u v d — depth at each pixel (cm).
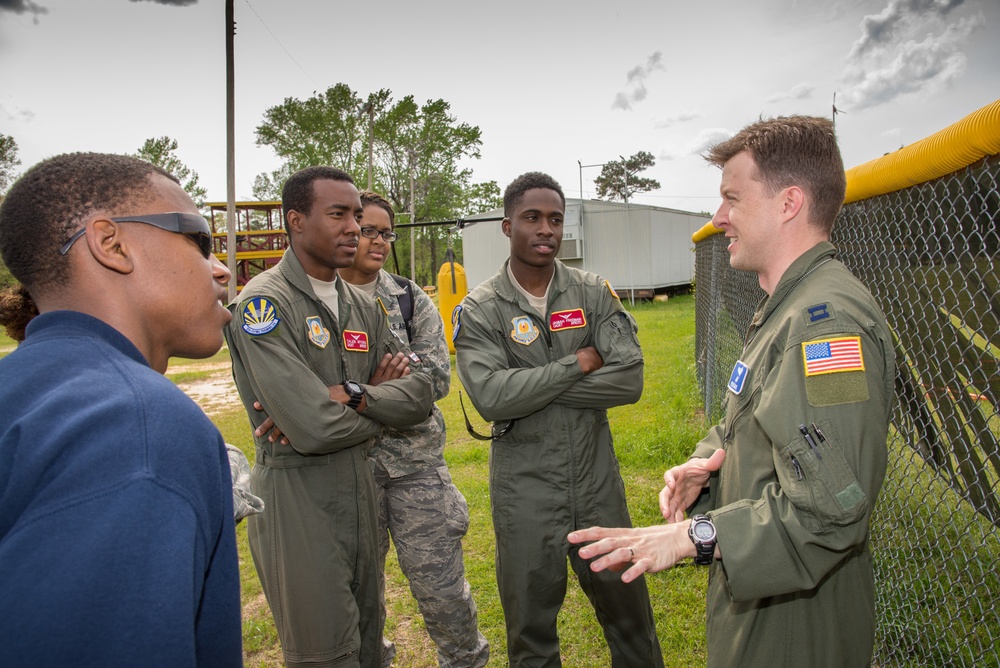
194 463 74
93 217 85
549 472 207
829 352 108
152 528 65
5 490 65
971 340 163
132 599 62
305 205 196
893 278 193
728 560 110
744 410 131
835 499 102
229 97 1306
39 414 69
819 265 125
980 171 138
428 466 231
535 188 216
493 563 330
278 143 3725
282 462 182
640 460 448
